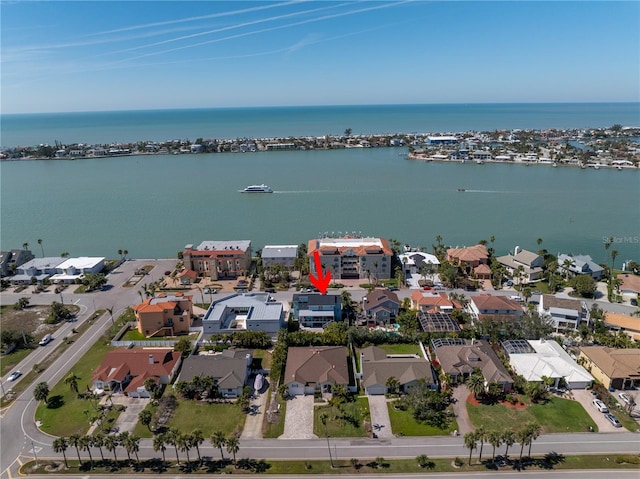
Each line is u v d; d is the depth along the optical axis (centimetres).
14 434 7875
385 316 11688
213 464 7131
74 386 8812
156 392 8769
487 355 9456
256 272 15888
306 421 8081
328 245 15650
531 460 7075
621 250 17838
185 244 19562
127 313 12638
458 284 14400
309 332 11062
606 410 8075
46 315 12675
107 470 7056
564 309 11138
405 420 8056
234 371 9075
